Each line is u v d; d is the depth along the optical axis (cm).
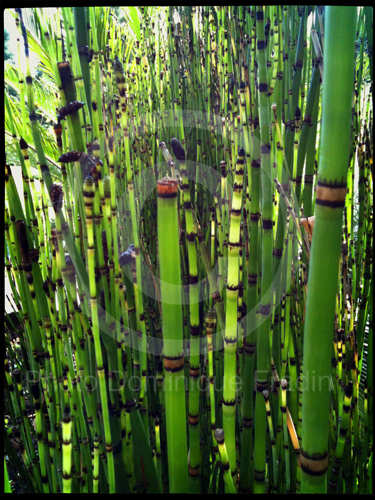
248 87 60
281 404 56
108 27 89
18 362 93
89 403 49
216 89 89
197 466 50
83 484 61
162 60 102
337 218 32
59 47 50
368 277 68
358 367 71
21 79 56
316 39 49
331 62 30
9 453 80
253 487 60
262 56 51
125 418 52
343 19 29
